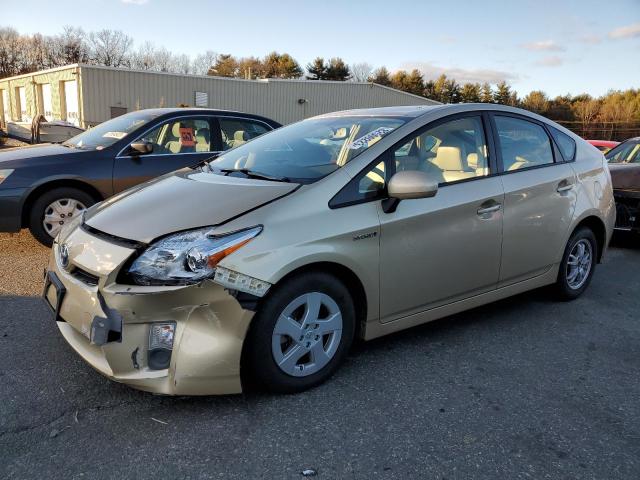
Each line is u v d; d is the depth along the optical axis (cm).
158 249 259
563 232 423
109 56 7394
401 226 315
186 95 3039
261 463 235
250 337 271
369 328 318
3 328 361
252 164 354
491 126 387
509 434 264
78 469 227
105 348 255
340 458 241
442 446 252
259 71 8331
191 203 291
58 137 1585
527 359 349
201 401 282
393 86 8369
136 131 592
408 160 334
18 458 232
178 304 253
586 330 402
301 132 391
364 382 310
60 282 290
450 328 396
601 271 575
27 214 548
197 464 233
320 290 289
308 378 295
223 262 255
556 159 428
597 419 280
